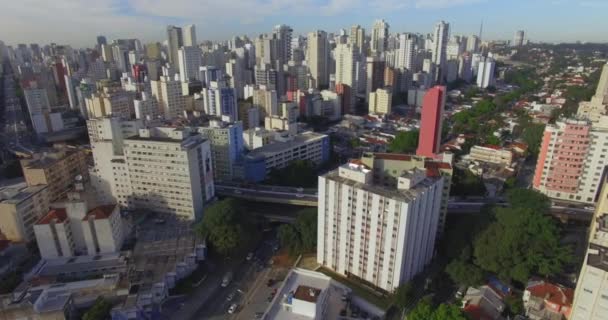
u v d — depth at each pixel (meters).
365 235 141.75
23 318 123.88
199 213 193.75
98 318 125.75
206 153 196.50
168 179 186.88
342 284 145.12
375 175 158.50
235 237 164.75
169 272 149.00
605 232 121.00
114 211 162.62
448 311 115.31
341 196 144.12
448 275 154.00
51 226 151.62
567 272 155.75
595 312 105.25
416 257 146.75
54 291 135.00
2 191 189.38
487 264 147.62
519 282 151.88
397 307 138.75
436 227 157.75
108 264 152.38
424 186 140.00
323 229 155.50
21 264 159.75
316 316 113.75
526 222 156.12
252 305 143.62
